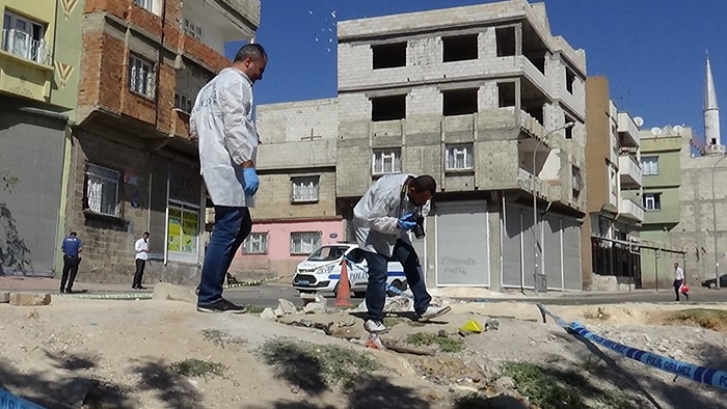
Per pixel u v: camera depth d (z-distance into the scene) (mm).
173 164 26828
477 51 38438
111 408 4363
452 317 7840
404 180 6824
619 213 50969
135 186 24719
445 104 40031
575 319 9477
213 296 6266
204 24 30719
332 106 44094
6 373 4508
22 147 20891
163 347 5281
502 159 35500
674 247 63188
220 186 6059
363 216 6879
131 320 5785
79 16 22438
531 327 7637
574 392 5895
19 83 20703
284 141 44625
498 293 35344
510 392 5746
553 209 41562
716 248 62156
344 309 9000
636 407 6027
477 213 36375
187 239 27766
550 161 40750
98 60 22250
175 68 25922
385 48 39438
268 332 5883
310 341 5820
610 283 46562
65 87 21922
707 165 63312
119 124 23422
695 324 9422
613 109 49625
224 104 5941
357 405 4914
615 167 49906
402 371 5770
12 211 20531
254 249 40906
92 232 22609
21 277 20234
